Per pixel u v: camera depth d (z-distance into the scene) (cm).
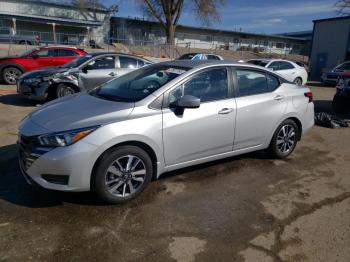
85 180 313
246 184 406
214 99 398
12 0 3656
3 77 1205
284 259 270
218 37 5194
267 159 494
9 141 531
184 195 370
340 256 277
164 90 360
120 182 336
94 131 312
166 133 353
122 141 323
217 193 379
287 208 352
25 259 257
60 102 388
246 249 280
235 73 423
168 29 3634
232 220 324
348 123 762
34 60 1227
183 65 407
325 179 432
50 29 3800
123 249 274
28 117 361
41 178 312
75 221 310
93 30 4097
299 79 1430
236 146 428
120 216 322
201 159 397
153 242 285
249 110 425
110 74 844
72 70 834
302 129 505
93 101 373
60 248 272
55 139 305
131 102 353
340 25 2753
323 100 1184
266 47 5497
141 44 3550
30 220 309
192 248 279
